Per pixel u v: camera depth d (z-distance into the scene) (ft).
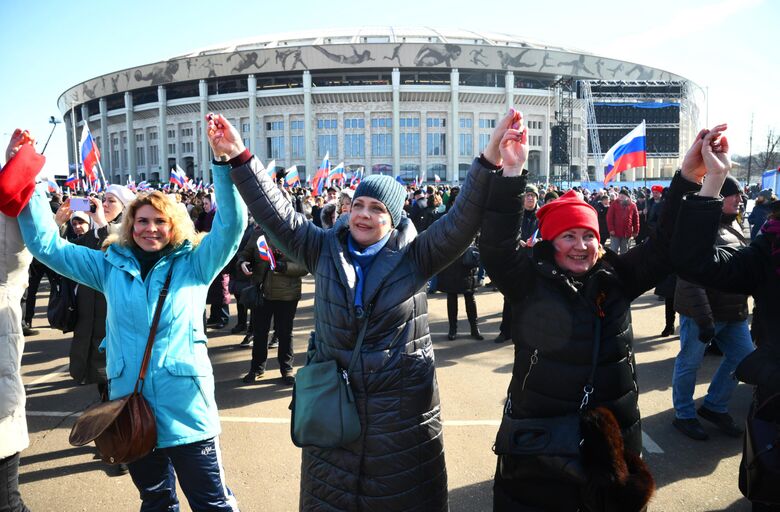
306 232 7.98
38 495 10.95
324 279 7.40
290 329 17.89
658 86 163.63
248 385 17.70
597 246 7.24
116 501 10.73
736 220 13.83
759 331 7.32
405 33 287.69
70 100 290.56
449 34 284.61
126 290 8.14
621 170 44.62
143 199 8.29
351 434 6.76
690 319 13.03
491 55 223.92
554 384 6.97
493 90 229.66
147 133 261.85
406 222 7.82
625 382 7.11
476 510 10.27
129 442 7.23
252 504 10.55
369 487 7.02
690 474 11.44
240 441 13.44
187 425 7.86
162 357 7.87
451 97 228.84
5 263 8.12
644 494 6.28
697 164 7.00
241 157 7.82
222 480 8.25
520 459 6.93
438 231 7.36
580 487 6.65
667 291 22.15
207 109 240.94
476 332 23.24
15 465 8.05
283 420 14.78
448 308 23.08
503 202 6.77
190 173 255.09
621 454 6.31
